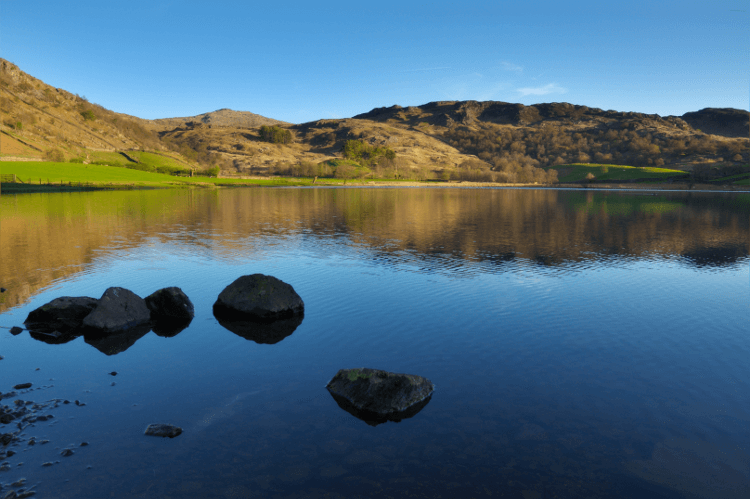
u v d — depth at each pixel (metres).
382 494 7.34
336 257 28.30
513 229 44.31
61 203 65.56
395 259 27.91
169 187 129.75
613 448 8.74
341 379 11.02
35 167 133.75
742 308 18.02
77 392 10.72
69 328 15.37
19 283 20.56
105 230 38.91
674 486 7.67
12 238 33.50
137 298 16.39
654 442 8.95
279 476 7.77
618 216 59.38
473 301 18.77
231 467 7.99
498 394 10.90
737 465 8.26
